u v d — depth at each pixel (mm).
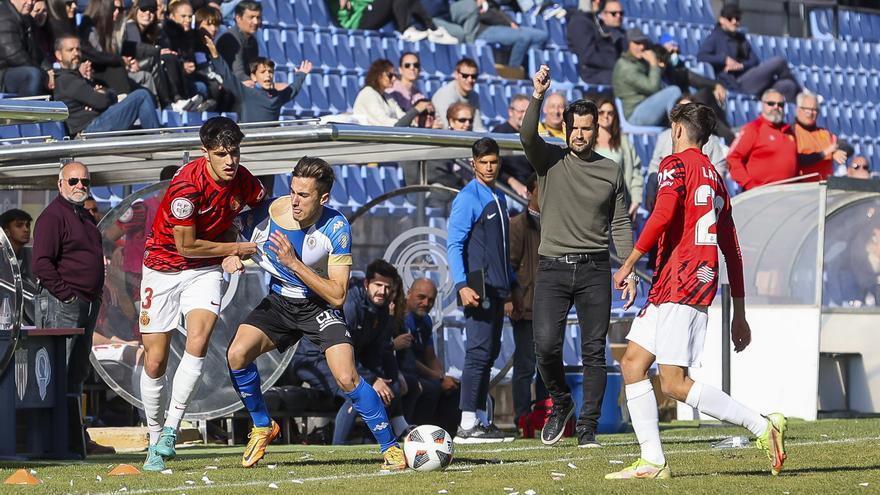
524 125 30062
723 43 74000
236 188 25625
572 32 68000
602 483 21188
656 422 22219
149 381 26672
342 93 60500
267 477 23688
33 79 45656
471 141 36312
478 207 35281
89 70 47250
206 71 51969
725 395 22094
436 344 42031
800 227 43781
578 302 30938
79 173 32844
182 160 37219
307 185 23875
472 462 26656
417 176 47531
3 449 28844
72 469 26406
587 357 31219
